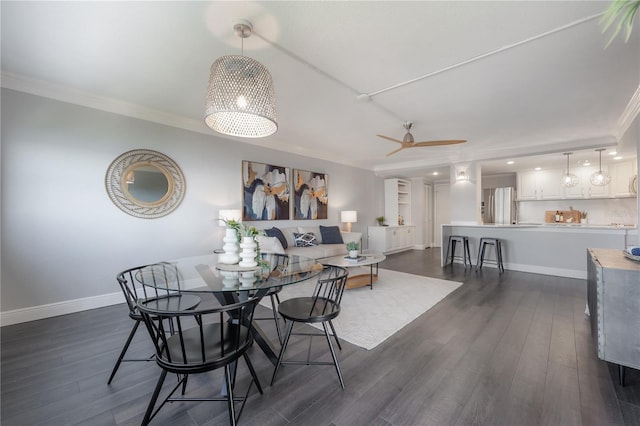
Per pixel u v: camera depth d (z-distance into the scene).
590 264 2.41
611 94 2.92
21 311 2.76
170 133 3.76
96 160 3.18
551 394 1.67
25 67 2.52
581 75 2.54
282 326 2.73
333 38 2.04
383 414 1.52
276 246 3.87
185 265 2.46
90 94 3.07
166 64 2.45
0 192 2.66
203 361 1.34
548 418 1.48
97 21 1.88
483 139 4.70
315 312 1.93
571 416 1.49
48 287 2.91
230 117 2.11
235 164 4.51
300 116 3.65
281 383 1.80
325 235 5.62
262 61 2.34
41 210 2.87
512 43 2.08
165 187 3.70
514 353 2.15
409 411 1.54
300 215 5.59
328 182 6.26
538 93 2.93
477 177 5.73
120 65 2.47
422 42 2.08
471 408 1.56
